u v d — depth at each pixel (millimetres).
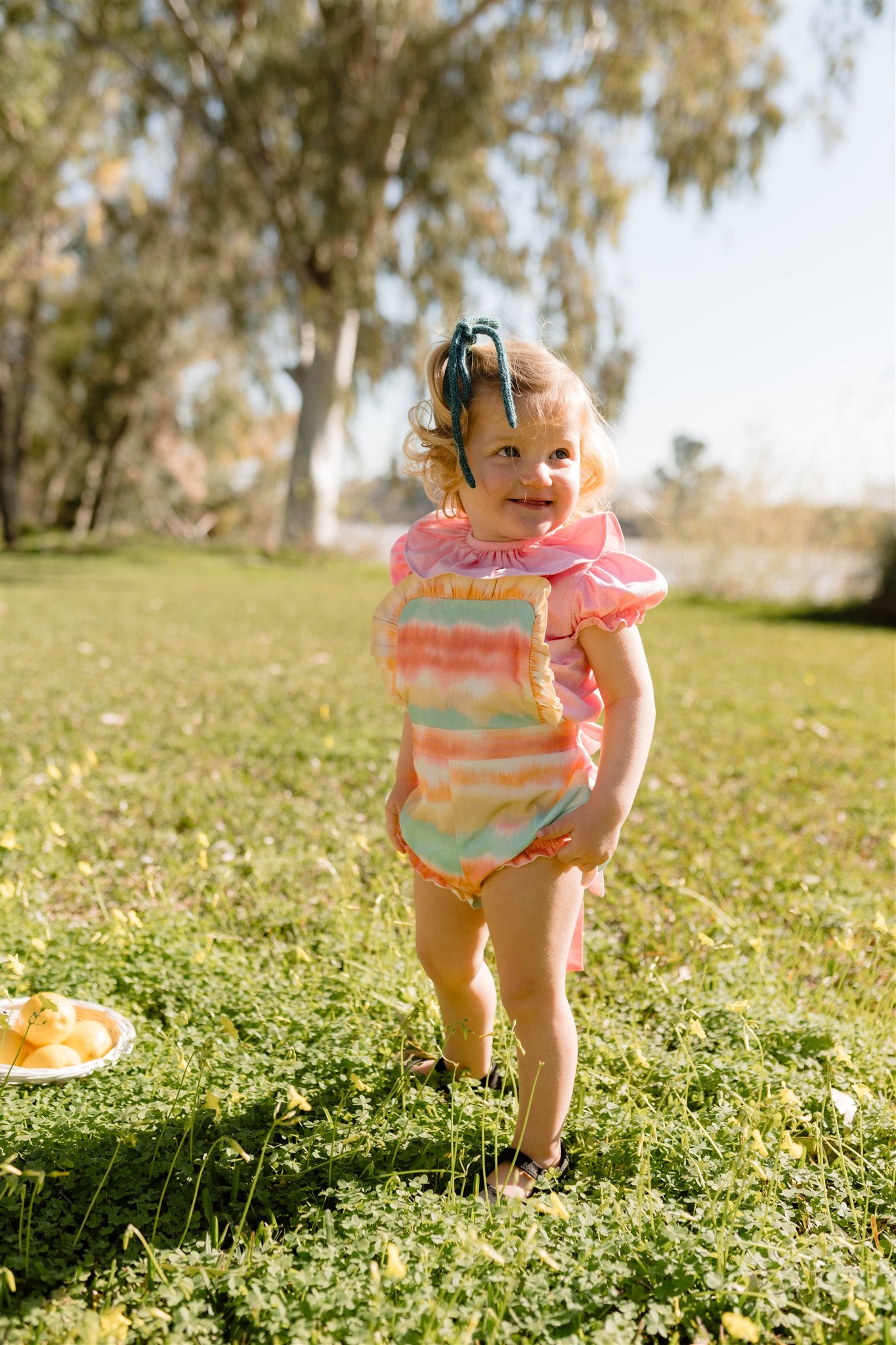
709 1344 1728
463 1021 2477
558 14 20891
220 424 32125
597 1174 2221
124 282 29250
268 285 25844
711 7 20453
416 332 23484
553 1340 1704
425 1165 2184
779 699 8281
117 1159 2119
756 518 19438
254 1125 2279
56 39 21609
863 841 4711
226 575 20594
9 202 25078
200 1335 1713
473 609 2189
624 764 2127
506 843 2129
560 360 2279
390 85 21734
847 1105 2336
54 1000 2541
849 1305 1742
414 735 2340
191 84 22844
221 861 4031
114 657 9062
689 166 21078
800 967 3293
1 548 25672
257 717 6730
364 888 3791
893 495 17641
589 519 2264
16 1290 1807
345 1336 1681
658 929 3539
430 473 2385
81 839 4191
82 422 30766
